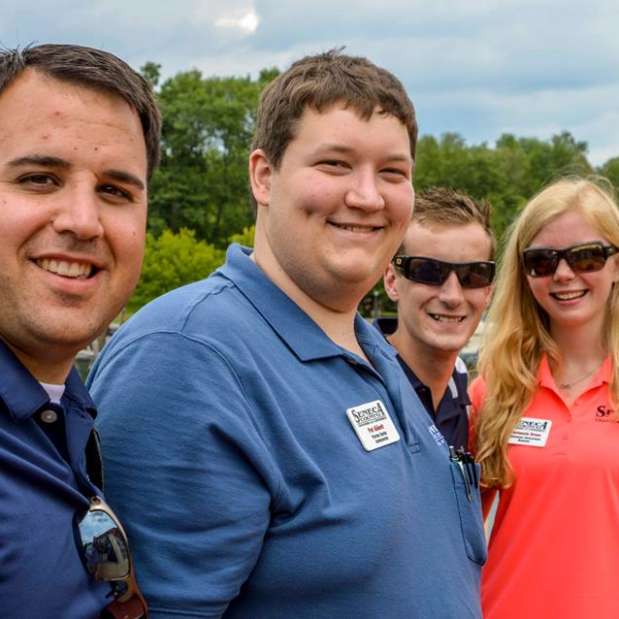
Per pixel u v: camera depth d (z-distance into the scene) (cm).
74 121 187
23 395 183
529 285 396
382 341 277
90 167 189
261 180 246
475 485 272
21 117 184
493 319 407
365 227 235
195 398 209
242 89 8575
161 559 204
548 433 366
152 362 212
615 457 352
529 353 391
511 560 355
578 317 379
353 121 229
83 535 183
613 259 384
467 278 380
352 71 232
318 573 212
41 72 187
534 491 360
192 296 227
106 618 187
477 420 393
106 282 195
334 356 237
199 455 206
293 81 234
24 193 184
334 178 231
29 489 176
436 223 381
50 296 185
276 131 237
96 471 204
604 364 375
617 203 392
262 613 214
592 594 336
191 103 7944
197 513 204
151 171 213
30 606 170
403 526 228
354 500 219
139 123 202
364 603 217
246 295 235
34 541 172
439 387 392
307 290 241
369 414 235
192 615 201
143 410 209
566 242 381
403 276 387
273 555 213
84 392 204
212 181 7831
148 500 207
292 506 214
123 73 197
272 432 216
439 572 238
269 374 222
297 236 234
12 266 183
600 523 345
